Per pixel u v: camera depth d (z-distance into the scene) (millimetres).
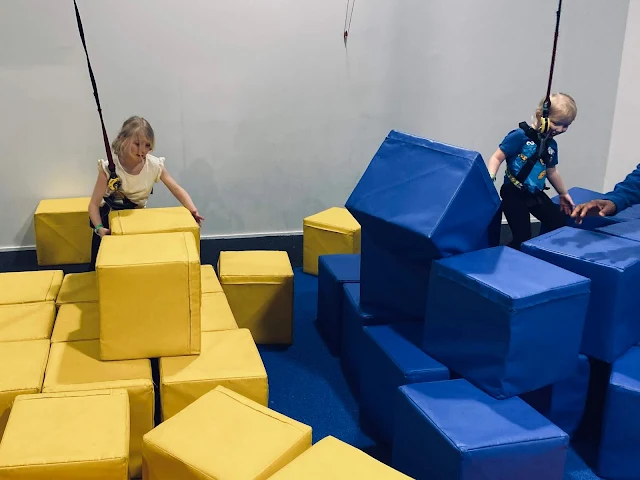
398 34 3717
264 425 1741
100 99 3473
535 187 2697
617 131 4164
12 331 2164
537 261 2023
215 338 2209
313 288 3492
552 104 2641
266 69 3605
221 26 3479
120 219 2518
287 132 3750
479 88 3934
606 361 2076
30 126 3449
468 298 1907
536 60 3949
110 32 3373
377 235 2264
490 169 2666
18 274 2576
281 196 3871
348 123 3820
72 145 3531
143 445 1693
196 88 3549
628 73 4012
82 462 1568
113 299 1955
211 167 3709
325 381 2613
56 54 3352
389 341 2199
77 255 3561
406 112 3885
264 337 2881
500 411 1814
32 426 1677
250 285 2795
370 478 1480
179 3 3395
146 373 1976
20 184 3543
